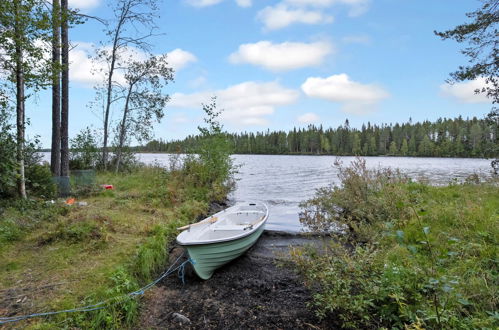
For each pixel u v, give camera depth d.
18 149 7.12
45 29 6.71
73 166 13.91
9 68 6.70
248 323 3.65
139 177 13.06
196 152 12.13
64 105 10.95
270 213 9.95
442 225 5.32
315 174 25.22
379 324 3.14
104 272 4.38
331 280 3.51
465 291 3.17
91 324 3.33
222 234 5.95
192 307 4.06
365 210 6.19
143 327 3.58
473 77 7.98
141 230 6.16
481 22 7.69
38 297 3.74
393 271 3.32
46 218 6.61
